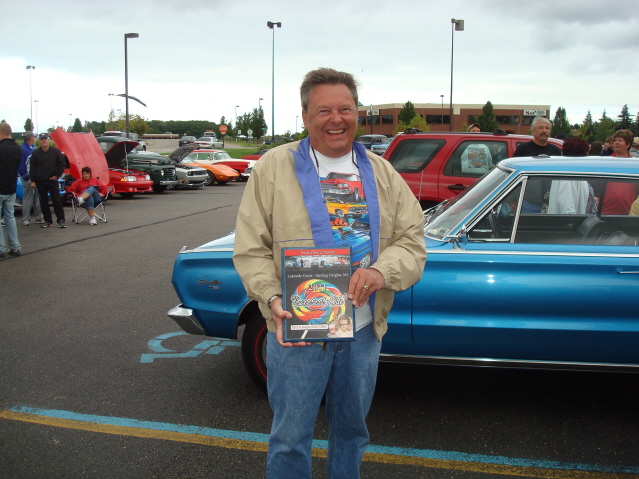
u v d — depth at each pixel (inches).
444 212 151.8
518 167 141.0
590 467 118.6
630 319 128.4
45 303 239.9
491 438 129.8
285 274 77.1
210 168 937.5
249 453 123.6
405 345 135.3
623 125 3385.8
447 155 291.4
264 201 82.5
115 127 2807.6
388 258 81.7
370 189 84.5
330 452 91.9
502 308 130.3
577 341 129.5
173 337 199.2
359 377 86.5
